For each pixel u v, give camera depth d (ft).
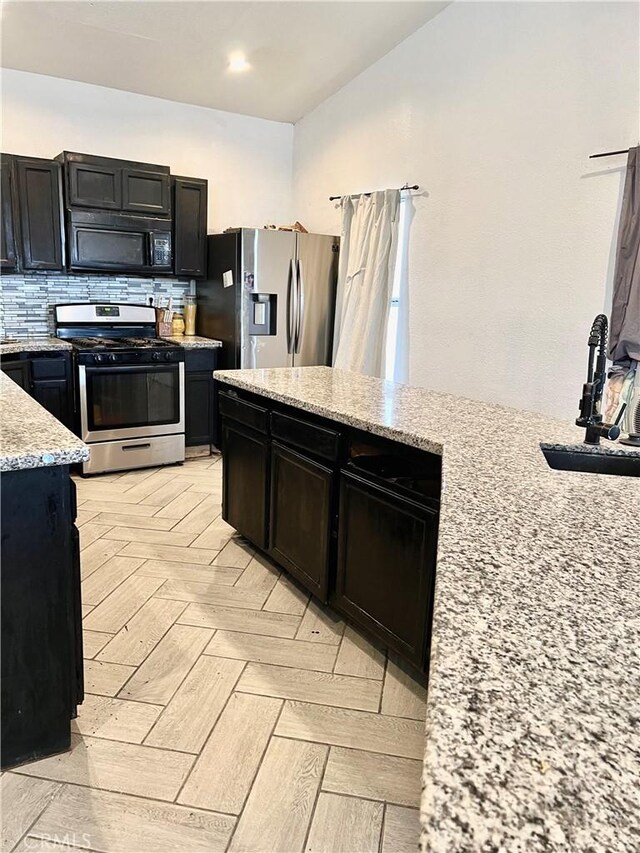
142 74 13.41
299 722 5.65
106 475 13.28
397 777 5.03
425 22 11.23
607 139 8.22
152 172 13.79
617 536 3.12
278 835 4.45
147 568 8.75
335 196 14.92
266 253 13.82
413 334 12.29
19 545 4.71
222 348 14.71
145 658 6.57
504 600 2.37
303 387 8.40
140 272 14.08
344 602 7.09
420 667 5.93
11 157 12.26
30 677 4.93
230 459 9.59
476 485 3.97
